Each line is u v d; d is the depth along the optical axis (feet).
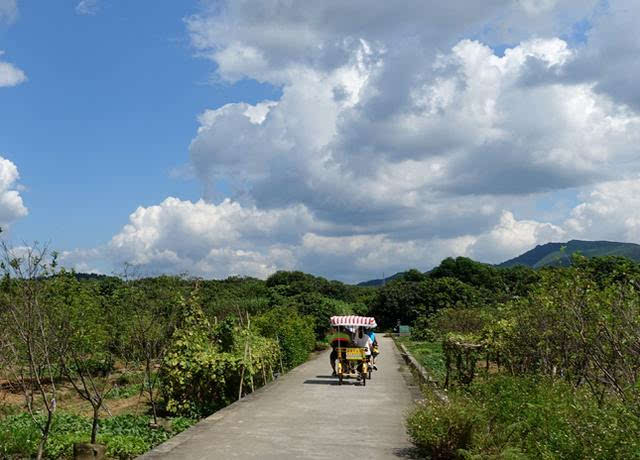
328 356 114.01
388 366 85.46
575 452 21.85
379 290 275.18
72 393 66.03
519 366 46.14
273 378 69.36
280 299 153.79
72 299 58.59
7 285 36.42
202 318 57.77
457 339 54.60
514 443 26.86
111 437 39.45
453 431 28.50
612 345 31.60
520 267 266.16
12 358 43.45
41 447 34.45
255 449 32.19
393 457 30.40
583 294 35.12
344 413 44.04
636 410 23.52
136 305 54.49
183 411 52.31
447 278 261.44
